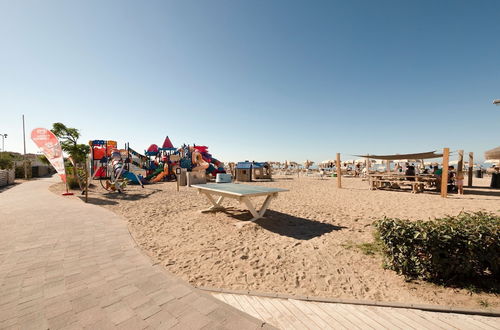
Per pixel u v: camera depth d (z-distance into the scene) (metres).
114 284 2.99
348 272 3.43
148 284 3.00
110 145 21.78
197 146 25.95
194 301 2.63
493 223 2.98
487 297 2.60
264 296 2.81
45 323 2.23
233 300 2.72
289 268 3.62
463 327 2.14
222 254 4.18
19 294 2.74
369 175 14.66
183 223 6.25
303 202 9.47
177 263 3.81
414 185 12.43
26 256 3.88
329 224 6.09
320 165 38.62
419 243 2.98
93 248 4.30
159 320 2.29
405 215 6.99
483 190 12.76
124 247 4.37
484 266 2.90
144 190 13.45
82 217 6.73
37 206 8.35
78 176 13.05
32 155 40.75
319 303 2.65
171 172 21.44
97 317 2.33
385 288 2.96
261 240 4.89
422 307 2.45
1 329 2.14
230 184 8.01
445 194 10.46
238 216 6.92
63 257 3.86
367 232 5.33
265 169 25.17
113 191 12.73
